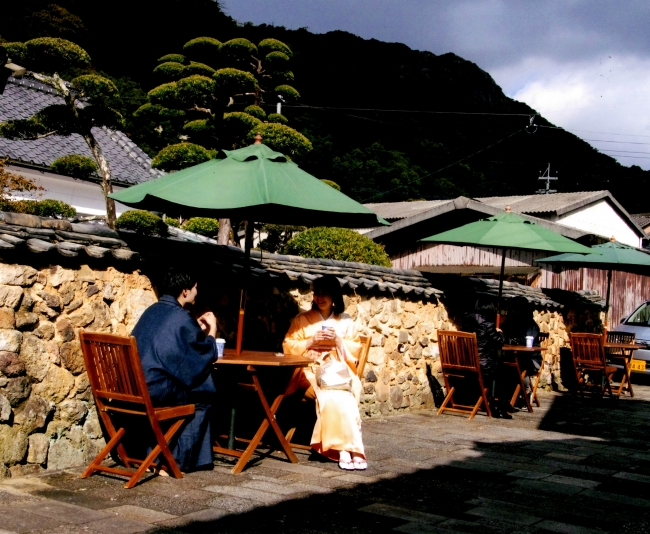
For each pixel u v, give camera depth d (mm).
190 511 3391
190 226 12664
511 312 9664
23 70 8703
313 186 4656
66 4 29188
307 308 6406
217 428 5254
